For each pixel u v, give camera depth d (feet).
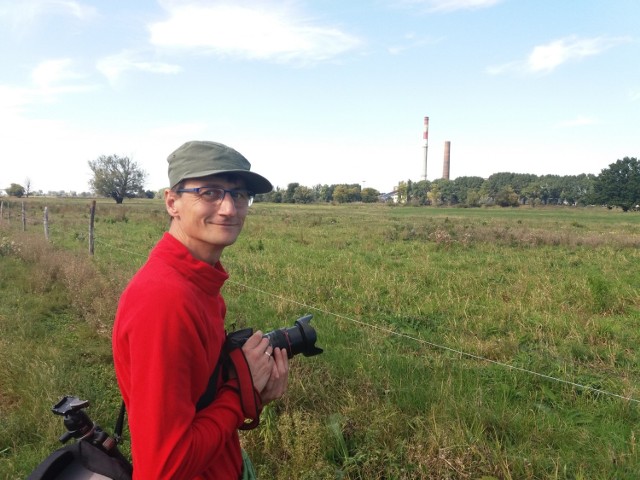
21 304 23.90
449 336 21.16
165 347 4.25
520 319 23.59
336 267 36.86
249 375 4.94
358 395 14.01
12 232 52.06
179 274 4.71
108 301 22.62
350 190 390.21
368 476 10.78
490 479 10.21
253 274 33.60
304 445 11.50
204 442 4.33
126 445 12.30
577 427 13.37
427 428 12.12
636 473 10.93
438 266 39.91
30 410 13.25
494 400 14.61
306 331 6.00
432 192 391.65
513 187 431.02
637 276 34.78
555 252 49.34
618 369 17.90
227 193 5.08
